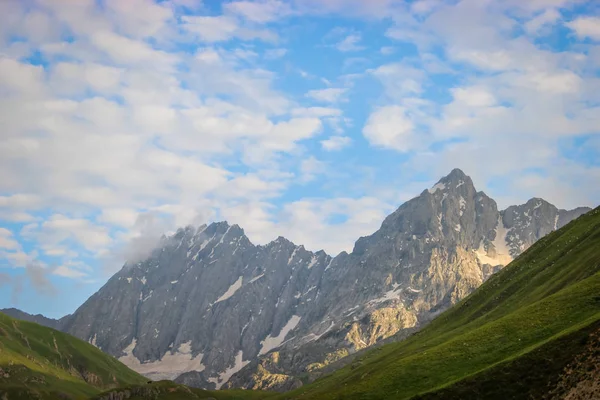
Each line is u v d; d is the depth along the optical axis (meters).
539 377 135.88
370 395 173.00
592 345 134.62
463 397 140.88
